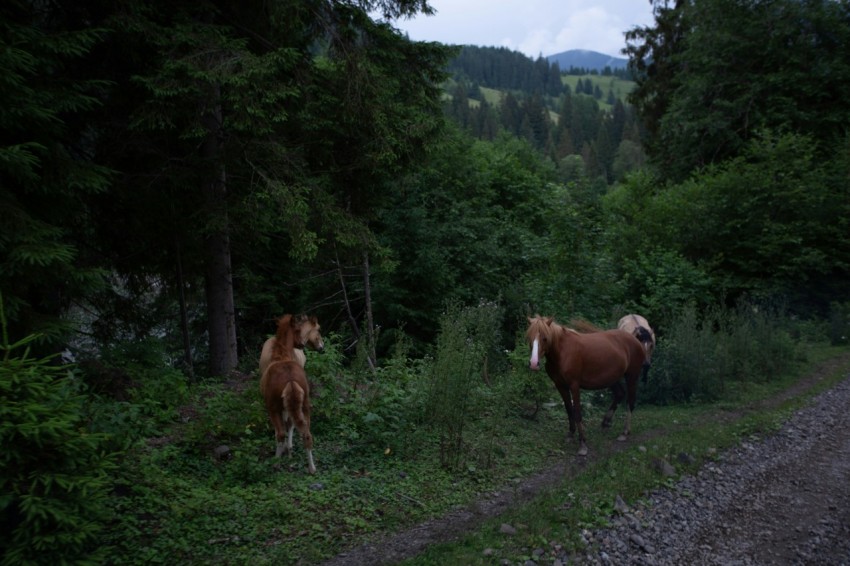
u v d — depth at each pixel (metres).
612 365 8.02
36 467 3.60
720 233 19.38
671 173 27.23
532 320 7.86
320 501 5.66
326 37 11.50
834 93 23.59
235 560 4.55
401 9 12.26
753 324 14.80
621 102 131.25
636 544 5.20
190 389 9.33
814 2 23.30
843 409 10.34
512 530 5.19
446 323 8.41
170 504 5.28
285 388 6.37
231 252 13.45
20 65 6.00
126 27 8.34
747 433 8.66
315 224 10.74
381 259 12.35
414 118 11.77
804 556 5.17
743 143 23.67
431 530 5.30
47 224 6.59
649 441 8.09
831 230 19.27
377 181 12.55
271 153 10.07
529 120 119.94
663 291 15.36
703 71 26.03
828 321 18.59
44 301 7.88
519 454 7.56
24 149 6.41
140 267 11.09
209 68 8.66
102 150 9.52
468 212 18.06
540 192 27.45
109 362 9.12
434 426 7.69
